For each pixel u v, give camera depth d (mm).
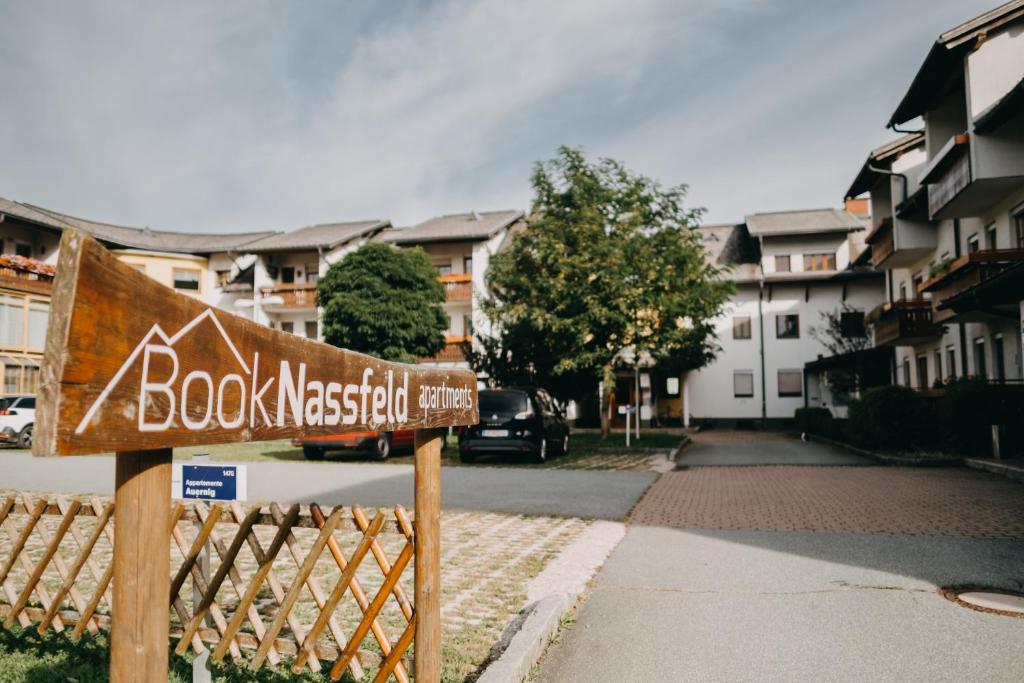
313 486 11914
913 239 23672
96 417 1302
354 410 2152
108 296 1332
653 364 37531
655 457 18516
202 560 3344
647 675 3908
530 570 6195
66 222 39156
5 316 28625
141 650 1484
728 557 6715
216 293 42344
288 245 39750
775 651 4250
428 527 2721
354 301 29078
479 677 3654
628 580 5938
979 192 17219
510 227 42094
